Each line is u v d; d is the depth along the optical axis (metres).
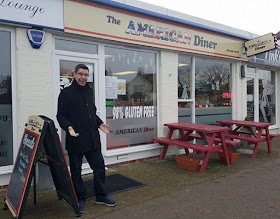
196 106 7.67
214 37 7.66
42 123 3.34
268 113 10.50
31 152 3.33
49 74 4.81
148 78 6.53
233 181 4.95
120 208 3.76
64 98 3.56
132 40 5.84
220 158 6.36
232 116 8.73
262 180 5.01
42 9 4.57
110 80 5.82
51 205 3.85
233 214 3.60
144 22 6.03
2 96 4.45
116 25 5.56
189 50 7.01
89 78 5.47
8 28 4.43
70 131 3.33
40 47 4.69
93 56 5.48
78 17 5.00
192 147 5.53
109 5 5.39
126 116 6.10
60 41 5.09
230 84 8.71
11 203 3.45
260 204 3.92
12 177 3.70
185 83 7.38
